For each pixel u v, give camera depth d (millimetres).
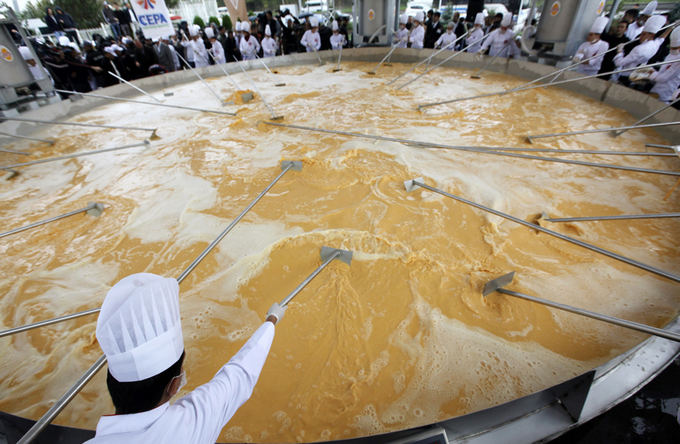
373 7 8188
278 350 1892
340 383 1732
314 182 3381
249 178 3521
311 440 1516
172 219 3020
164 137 4656
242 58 9328
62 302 2318
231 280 2373
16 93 5422
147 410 874
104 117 5691
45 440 1332
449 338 1907
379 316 2051
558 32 5680
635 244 2459
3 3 4973
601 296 2094
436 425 1250
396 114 4980
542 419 1365
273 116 5027
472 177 3322
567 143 3881
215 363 1879
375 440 1197
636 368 1510
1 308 2293
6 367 1925
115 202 3289
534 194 3049
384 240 2602
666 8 7488
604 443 1460
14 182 3725
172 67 8148
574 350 1817
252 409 1640
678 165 3311
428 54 7688
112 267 2572
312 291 2229
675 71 4090
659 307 2006
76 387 1418
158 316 866
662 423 1479
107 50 7961
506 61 6562
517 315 2006
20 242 2850
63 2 19391
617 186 3094
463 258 2416
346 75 7402
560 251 2434
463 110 5016
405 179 3336
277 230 2793
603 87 4918
